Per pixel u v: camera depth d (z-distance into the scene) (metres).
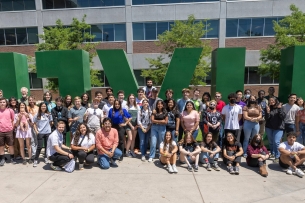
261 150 4.89
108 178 4.47
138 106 5.82
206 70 14.34
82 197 3.74
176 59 6.37
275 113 5.42
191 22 14.90
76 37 15.04
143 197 3.74
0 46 19.58
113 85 6.66
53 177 4.53
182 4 17.95
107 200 3.65
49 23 18.97
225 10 17.66
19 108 5.20
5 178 4.49
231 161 4.88
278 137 5.40
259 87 18.00
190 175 4.63
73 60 6.35
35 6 18.97
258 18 17.56
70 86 6.43
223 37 17.89
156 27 18.36
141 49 18.62
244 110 5.45
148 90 6.73
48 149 4.83
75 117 5.54
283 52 6.62
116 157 5.19
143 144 5.50
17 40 19.44
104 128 4.99
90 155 4.95
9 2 19.12
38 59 6.41
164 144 4.92
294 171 4.72
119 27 18.66
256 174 4.68
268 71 13.83
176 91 6.47
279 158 5.07
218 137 5.71
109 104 5.86
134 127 5.64
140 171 4.82
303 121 5.41
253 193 3.88
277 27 12.55
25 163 5.22
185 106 5.45
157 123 5.26
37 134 5.15
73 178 4.48
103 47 18.81
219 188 4.06
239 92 5.89
